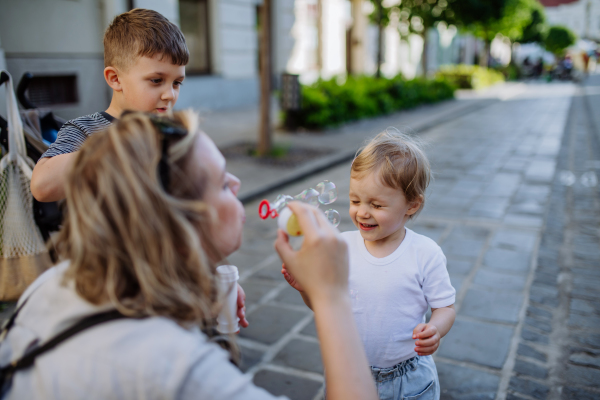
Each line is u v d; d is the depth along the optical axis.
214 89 11.22
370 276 1.54
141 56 1.65
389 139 1.54
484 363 2.32
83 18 7.01
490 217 4.44
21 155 2.38
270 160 6.53
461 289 3.06
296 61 14.67
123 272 0.71
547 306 2.84
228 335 1.01
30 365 0.74
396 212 1.48
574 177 5.90
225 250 0.81
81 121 1.68
